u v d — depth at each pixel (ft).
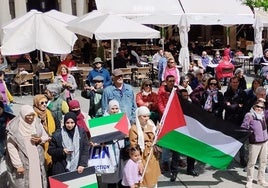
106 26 49.88
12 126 20.17
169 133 23.56
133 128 21.63
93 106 28.07
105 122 22.15
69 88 32.22
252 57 71.00
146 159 21.71
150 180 21.71
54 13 71.15
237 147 24.64
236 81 28.27
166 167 27.84
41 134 20.58
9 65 64.64
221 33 108.47
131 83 61.16
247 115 24.77
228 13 66.33
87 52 75.97
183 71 57.82
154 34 50.78
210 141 24.31
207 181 26.32
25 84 55.83
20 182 20.22
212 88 28.76
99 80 28.30
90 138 21.84
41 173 20.56
